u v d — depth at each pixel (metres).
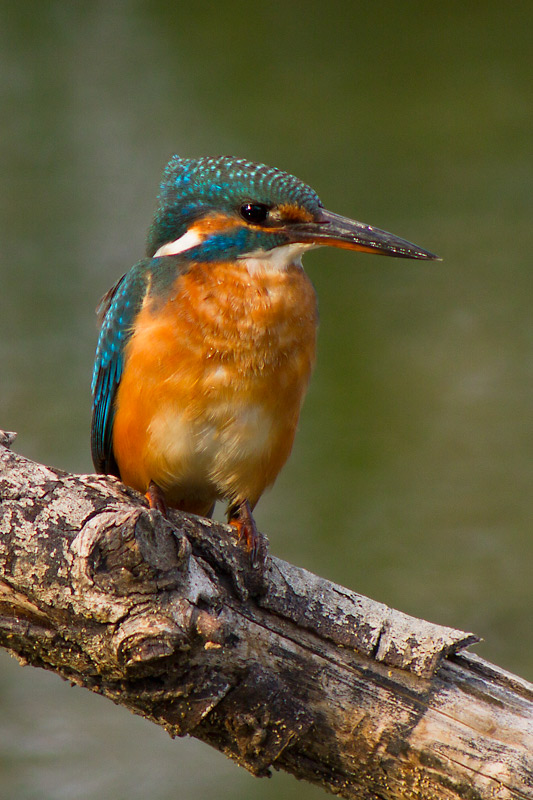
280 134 28.33
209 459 8.06
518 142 28.17
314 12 35.50
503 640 13.98
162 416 7.85
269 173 8.16
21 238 22.12
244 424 7.91
